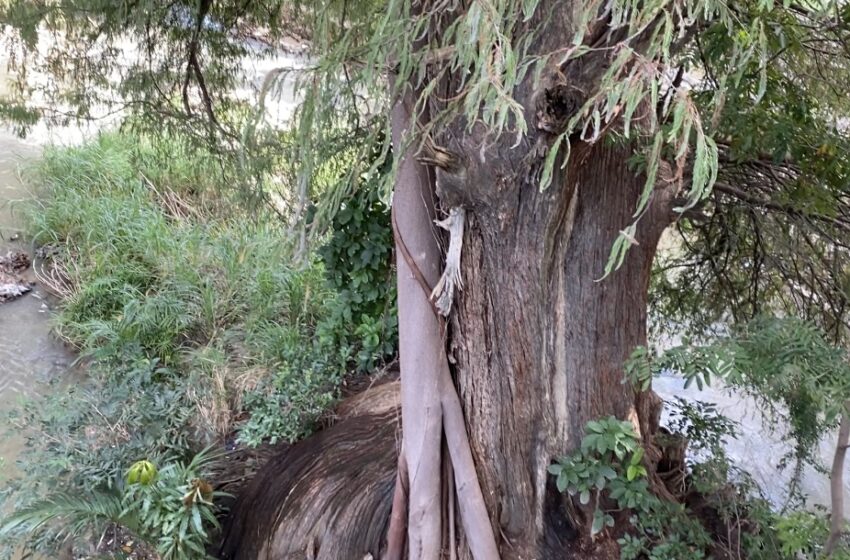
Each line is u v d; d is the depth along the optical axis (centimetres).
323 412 475
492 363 265
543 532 284
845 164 320
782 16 297
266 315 630
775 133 304
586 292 256
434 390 270
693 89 298
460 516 281
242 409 521
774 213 374
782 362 213
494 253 246
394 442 374
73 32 530
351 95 220
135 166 835
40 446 441
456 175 218
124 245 727
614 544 282
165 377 561
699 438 330
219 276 693
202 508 369
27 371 602
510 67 137
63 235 775
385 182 189
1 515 405
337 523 342
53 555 390
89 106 573
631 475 262
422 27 186
